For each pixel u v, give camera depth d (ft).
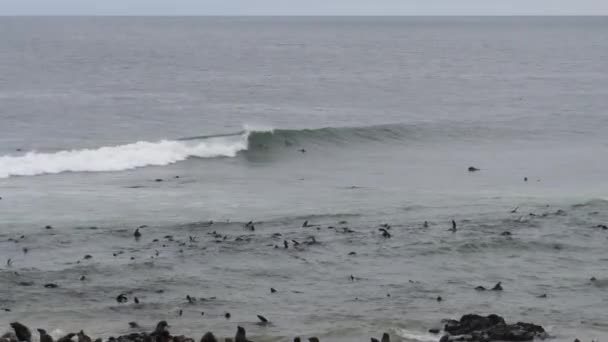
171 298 309.01
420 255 365.20
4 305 297.12
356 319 287.69
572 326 281.95
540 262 358.43
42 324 279.90
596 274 342.85
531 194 519.19
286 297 311.68
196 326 279.08
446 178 581.12
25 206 457.68
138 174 569.23
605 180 572.51
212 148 648.79
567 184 557.74
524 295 316.19
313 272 341.21
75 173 565.94
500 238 388.98
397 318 288.10
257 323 282.56
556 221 426.51
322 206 472.85
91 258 353.92
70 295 309.22
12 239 380.78
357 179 574.15
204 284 324.39
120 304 301.22
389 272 342.64
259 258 357.61
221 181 554.87
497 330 268.41
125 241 381.81
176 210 455.63
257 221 425.28
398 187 544.21
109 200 479.41
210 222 415.44
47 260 351.05
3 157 579.48
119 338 253.85
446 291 320.09
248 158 643.04
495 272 344.90
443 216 442.09
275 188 533.55
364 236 393.29
